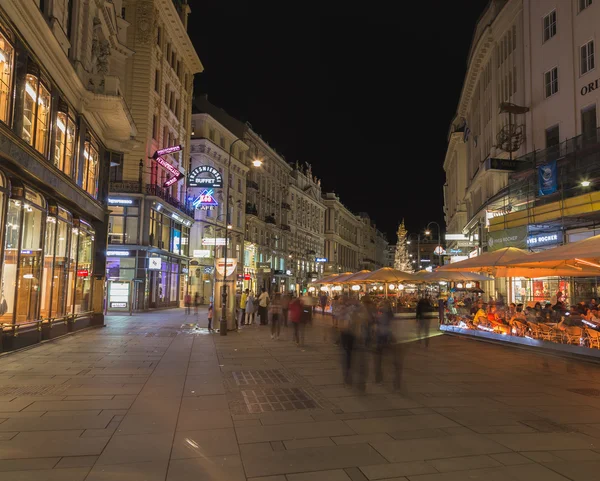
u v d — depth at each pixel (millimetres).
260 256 61812
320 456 5234
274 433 6062
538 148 25844
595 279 21344
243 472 4762
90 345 14555
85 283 19797
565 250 12828
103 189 21266
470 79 41469
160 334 18219
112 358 12102
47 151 14336
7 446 5445
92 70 18531
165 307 38469
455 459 5160
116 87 18031
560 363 12016
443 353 13883
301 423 6520
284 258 71375
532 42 26516
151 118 35969
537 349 14086
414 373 10547
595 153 20109
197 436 5906
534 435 6031
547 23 25641
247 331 20047
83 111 17531
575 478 4648
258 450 5418
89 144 19281
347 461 5082
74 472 4703
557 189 21578
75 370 10352
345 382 9102
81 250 19047
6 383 8938
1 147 10961
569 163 21422
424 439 5844
